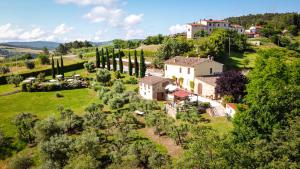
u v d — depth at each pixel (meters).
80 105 71.06
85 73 105.31
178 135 45.97
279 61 51.94
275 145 29.92
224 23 173.25
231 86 61.06
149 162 39.31
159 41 164.50
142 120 57.75
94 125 54.75
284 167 25.95
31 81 86.38
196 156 27.39
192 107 57.62
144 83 74.31
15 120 58.09
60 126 53.50
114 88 77.56
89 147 42.75
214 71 78.38
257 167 26.92
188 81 77.19
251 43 148.50
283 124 35.22
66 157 43.38
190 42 119.12
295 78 49.47
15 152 50.69
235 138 34.75
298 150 29.12
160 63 107.56
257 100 39.69
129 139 49.19
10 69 113.69
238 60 113.88
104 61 110.69
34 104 72.00
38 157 48.44
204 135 30.31
